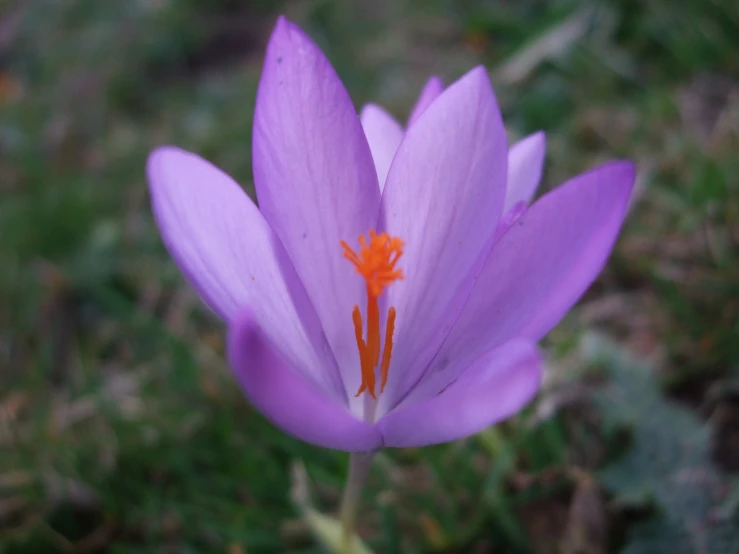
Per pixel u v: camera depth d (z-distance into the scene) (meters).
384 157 0.08
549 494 0.11
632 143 0.17
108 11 0.26
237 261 0.07
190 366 0.13
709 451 0.10
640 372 0.11
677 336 0.13
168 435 0.12
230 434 0.12
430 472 0.11
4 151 0.21
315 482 0.11
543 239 0.07
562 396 0.11
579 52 0.20
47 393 0.14
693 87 0.18
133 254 0.17
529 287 0.07
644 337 0.13
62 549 0.11
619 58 0.20
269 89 0.07
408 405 0.07
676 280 0.13
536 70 0.20
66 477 0.12
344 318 0.08
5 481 0.12
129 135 0.21
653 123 0.17
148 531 0.11
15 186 0.20
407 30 0.24
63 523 0.12
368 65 0.22
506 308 0.07
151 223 0.18
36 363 0.14
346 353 0.08
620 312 0.14
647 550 0.10
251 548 0.11
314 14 0.25
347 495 0.08
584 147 0.18
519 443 0.11
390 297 0.08
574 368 0.12
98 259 0.17
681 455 0.10
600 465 0.11
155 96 0.23
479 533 0.10
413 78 0.22
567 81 0.20
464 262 0.07
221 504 0.11
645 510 0.10
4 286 0.16
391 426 0.06
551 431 0.11
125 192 0.19
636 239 0.14
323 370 0.07
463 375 0.06
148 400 0.13
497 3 0.24
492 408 0.05
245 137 0.20
